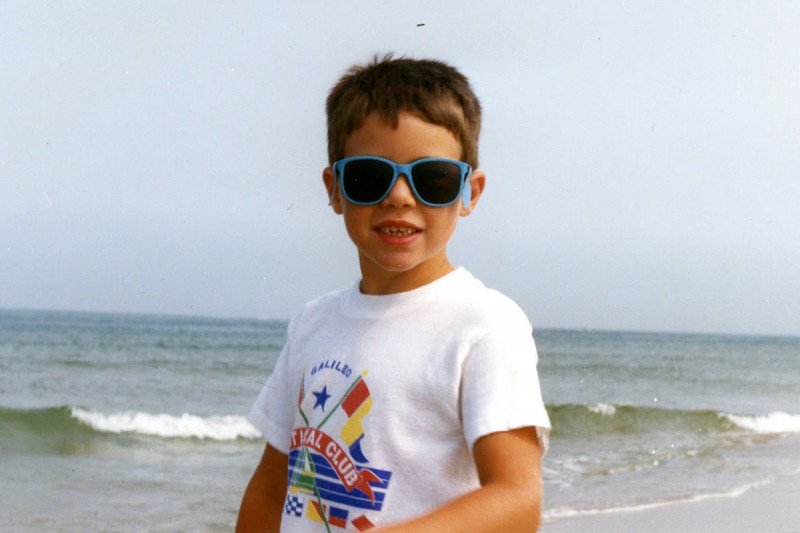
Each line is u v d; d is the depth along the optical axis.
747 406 21.48
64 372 22.62
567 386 25.47
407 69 1.89
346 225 1.88
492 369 1.68
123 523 7.78
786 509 8.18
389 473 1.74
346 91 1.92
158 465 11.19
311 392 1.90
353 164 1.83
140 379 21.59
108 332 46.56
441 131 1.84
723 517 7.80
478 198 2.00
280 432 2.06
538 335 72.69
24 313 116.81
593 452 12.51
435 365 1.75
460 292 1.83
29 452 11.87
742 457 12.06
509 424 1.62
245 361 27.14
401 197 1.79
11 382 20.28
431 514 1.42
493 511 1.46
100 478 10.02
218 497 9.05
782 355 49.66
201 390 19.72
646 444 13.73
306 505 1.84
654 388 25.89
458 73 1.96
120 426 13.96
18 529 7.48
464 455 1.71
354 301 1.94
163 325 62.88
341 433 1.81
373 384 1.79
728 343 74.88
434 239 1.83
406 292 1.85
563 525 7.41
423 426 1.74
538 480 1.58
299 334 2.06
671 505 8.34
